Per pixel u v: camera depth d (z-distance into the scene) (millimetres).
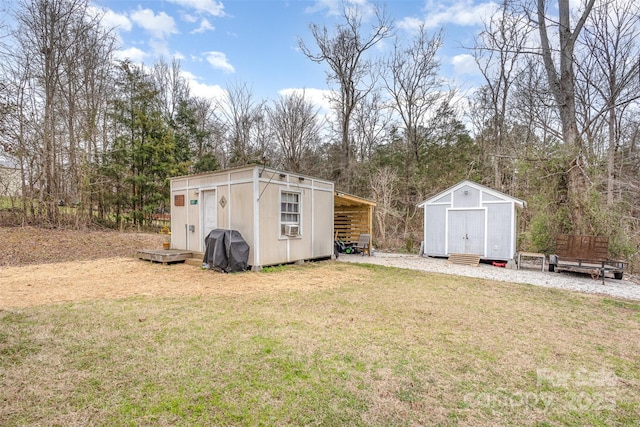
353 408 2447
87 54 14594
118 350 3326
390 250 15070
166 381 2746
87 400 2447
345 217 14211
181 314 4566
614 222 10188
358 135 22875
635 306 5691
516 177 16297
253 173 8344
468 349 3615
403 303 5504
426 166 20422
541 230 11086
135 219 16016
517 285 7395
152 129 16609
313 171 23516
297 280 7250
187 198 10094
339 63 20891
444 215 12102
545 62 11602
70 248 10641
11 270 7848
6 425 2145
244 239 8484
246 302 5297
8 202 12430
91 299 5273
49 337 3619
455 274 8805
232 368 3004
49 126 13109
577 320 4840
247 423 2230
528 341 3916
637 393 2787
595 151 11914
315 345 3582
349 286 6781
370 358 3305
